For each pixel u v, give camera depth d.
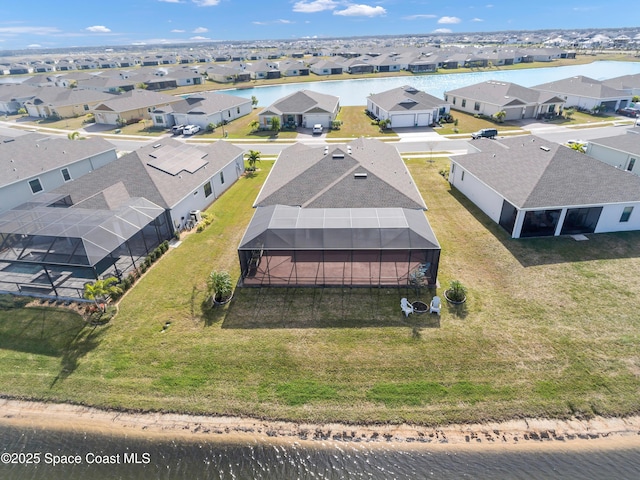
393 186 29.81
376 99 75.94
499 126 64.69
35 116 86.12
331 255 26.70
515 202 28.52
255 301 23.39
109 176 33.78
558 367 18.20
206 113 69.81
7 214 28.00
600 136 55.91
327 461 15.10
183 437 16.06
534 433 15.65
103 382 18.47
